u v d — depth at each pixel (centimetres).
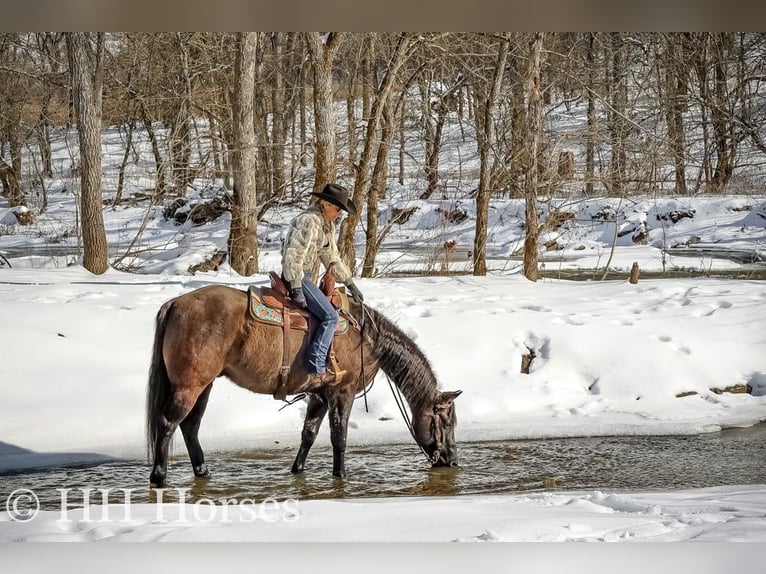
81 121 1962
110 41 3450
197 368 767
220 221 3141
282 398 815
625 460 898
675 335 1250
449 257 2300
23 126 3834
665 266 2617
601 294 1569
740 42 2686
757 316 1339
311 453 940
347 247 1958
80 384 1044
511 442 987
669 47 2564
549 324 1247
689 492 712
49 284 1538
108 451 913
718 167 3544
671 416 1062
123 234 3133
